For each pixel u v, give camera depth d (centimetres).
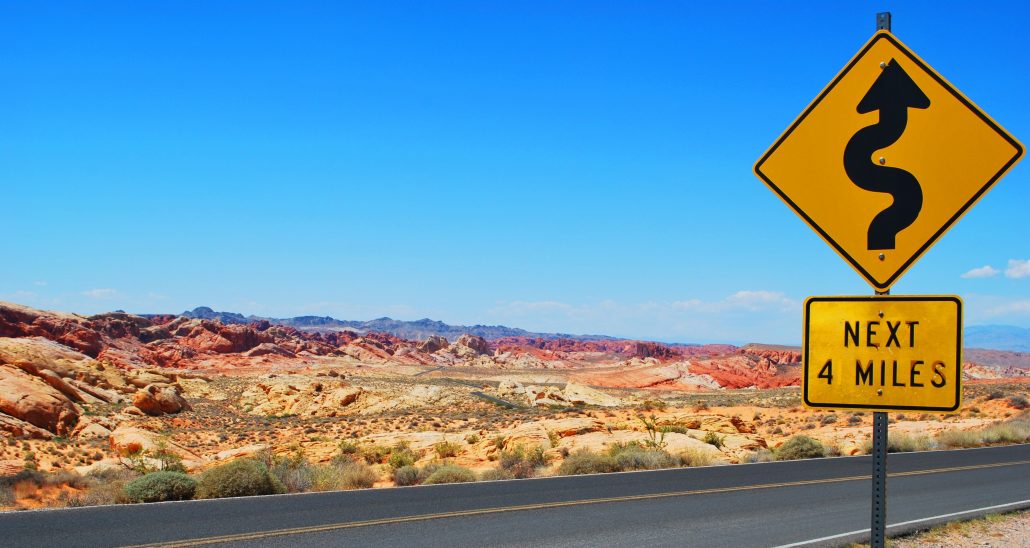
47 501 2011
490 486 1712
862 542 1094
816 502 1506
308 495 1517
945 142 396
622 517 1308
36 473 2280
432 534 1132
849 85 416
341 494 1538
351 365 16775
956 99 394
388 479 2264
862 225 410
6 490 2053
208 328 16925
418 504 1413
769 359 15638
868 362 399
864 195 411
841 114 417
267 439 5191
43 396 4562
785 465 2259
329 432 5509
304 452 3597
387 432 5322
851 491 1675
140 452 3575
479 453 3189
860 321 402
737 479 1886
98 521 1166
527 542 1091
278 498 1464
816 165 421
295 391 8162
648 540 1114
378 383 10325
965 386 6900
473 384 10806
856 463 2330
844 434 3834
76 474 2464
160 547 995
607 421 4653
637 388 12950
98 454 3931
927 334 389
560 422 3325
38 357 6378
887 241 404
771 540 1116
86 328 13275
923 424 4262
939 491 1686
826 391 407
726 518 1309
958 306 383
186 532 1094
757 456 2594
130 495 1541
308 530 1132
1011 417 4656
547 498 1520
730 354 16050
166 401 6312
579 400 8131
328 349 18788
